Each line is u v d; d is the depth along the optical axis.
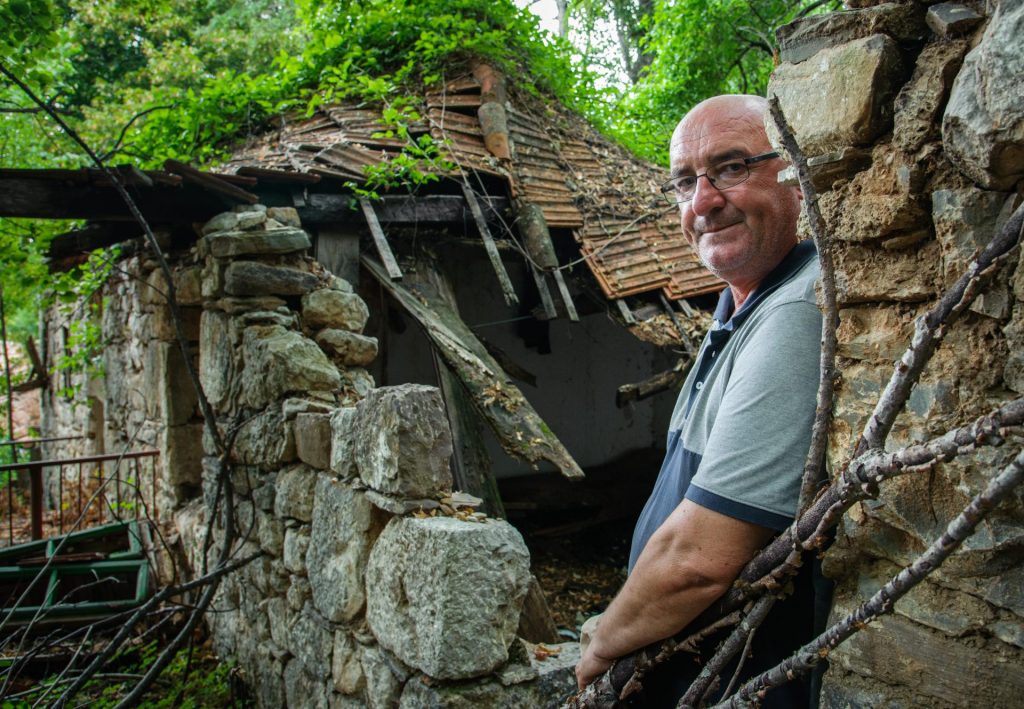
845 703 0.99
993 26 0.79
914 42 0.93
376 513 2.34
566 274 4.95
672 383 4.54
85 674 2.82
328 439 2.66
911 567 0.78
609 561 5.65
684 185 1.42
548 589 5.09
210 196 3.71
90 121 8.50
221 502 3.78
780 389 1.03
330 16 6.01
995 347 0.84
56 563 4.03
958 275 0.86
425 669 1.92
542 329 6.66
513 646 2.05
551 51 6.71
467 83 5.42
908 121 0.89
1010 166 0.79
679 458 1.28
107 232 4.02
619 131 7.65
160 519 4.65
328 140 4.61
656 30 8.45
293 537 2.86
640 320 4.73
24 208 3.25
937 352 0.89
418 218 4.38
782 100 1.05
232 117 5.53
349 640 2.39
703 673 1.06
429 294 4.26
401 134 4.52
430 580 1.92
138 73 10.56
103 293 6.20
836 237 1.00
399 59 5.75
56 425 8.46
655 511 1.33
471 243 4.71
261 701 3.14
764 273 1.33
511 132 5.23
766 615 1.10
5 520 7.98
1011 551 0.83
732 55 7.81
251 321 3.43
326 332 3.48
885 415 0.86
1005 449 0.81
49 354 8.77
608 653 1.20
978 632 0.87
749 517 1.01
